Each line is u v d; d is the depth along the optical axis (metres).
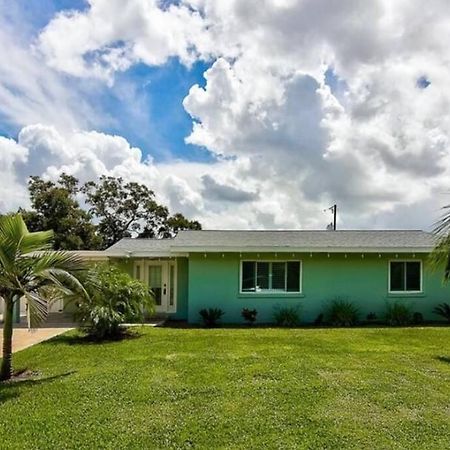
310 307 15.47
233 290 15.34
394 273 15.87
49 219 32.50
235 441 4.88
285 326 14.43
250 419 5.48
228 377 7.36
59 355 9.39
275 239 16.48
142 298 12.13
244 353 9.41
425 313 15.80
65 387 6.85
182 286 16.70
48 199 32.44
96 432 5.11
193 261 15.35
